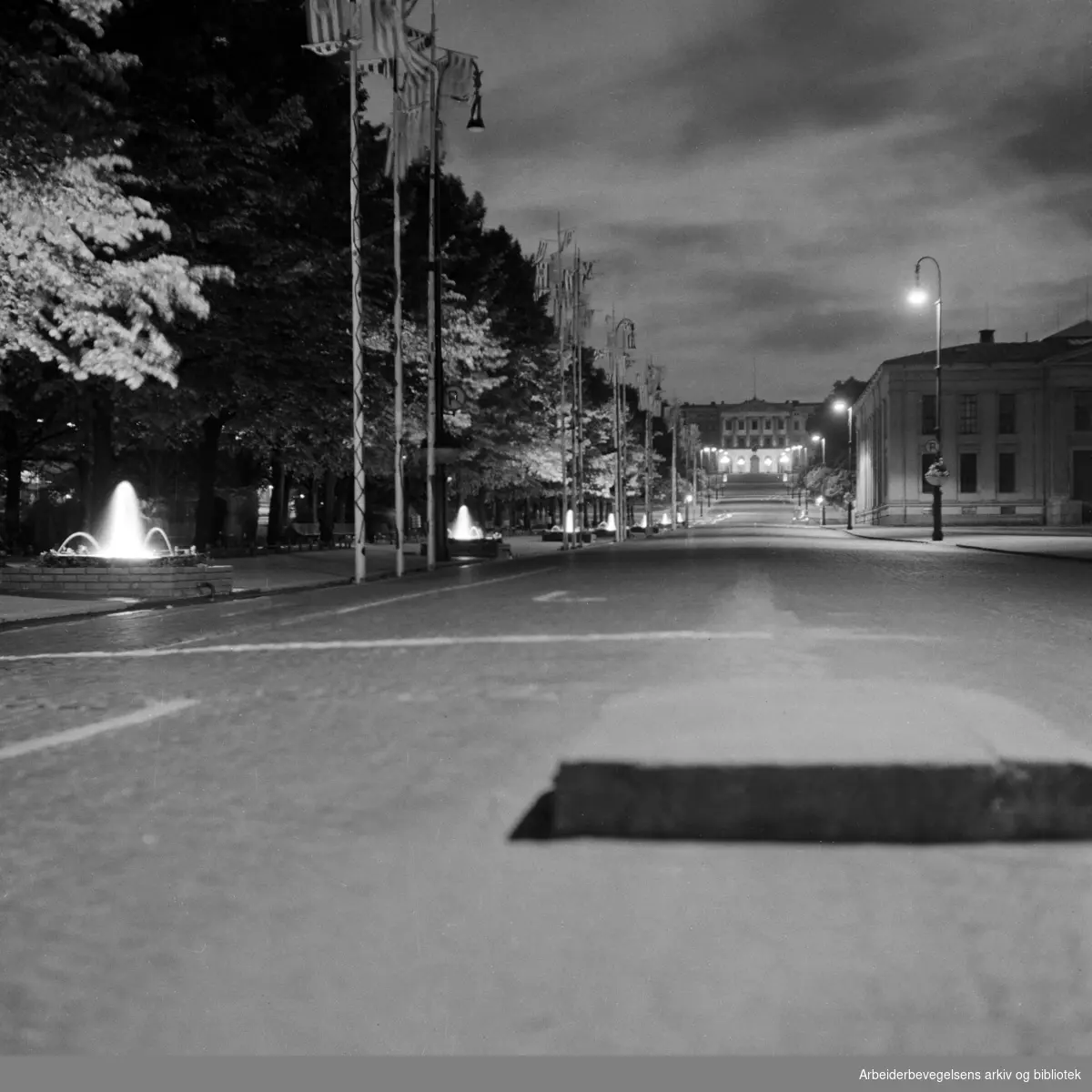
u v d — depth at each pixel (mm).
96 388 27438
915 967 3223
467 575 27578
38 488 51562
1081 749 4492
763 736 4785
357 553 26094
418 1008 3047
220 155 25703
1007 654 10242
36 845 4602
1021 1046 2777
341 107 32094
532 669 9555
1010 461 94438
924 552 39188
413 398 35969
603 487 79188
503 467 54375
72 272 17062
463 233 47812
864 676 8633
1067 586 20672
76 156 16266
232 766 6016
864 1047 2785
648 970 3244
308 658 10672
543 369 61375
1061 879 3889
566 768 4465
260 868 4258
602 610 15844
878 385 105750
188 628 14320
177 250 25062
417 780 5609
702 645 11062
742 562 31219
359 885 4035
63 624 15516
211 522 35156
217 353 27938
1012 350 98500
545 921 3631
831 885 3861
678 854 4227
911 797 4309
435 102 30625
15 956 3467
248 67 28016
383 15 24969
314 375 30469
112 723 7367
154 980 3271
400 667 9859
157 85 24906
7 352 19078
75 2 16875
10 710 7984
